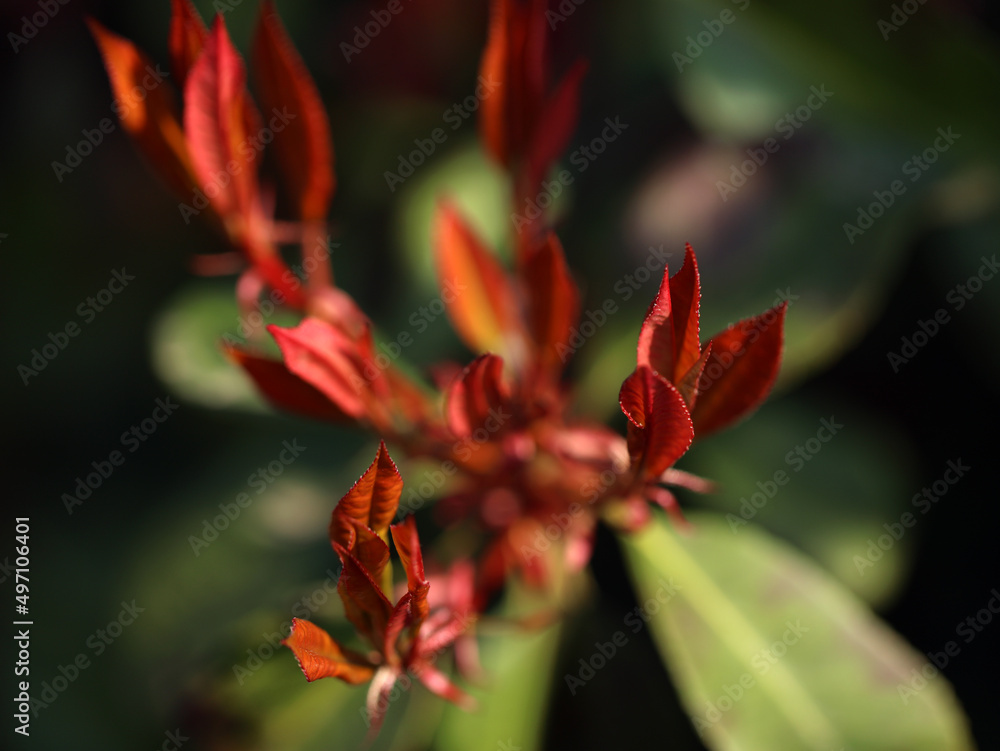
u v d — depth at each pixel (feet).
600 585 1.86
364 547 1.28
